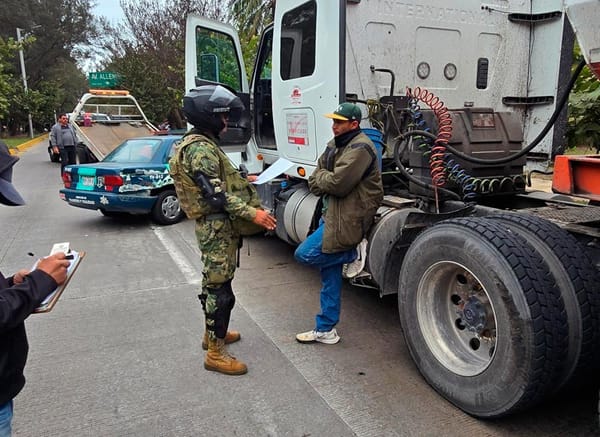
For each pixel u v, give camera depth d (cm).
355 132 330
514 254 246
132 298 464
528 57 479
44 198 1045
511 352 244
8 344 161
